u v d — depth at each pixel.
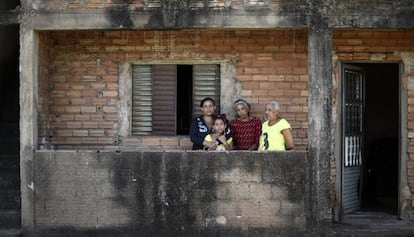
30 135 7.79
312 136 7.57
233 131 8.28
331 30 7.57
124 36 8.73
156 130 8.91
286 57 8.67
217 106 8.87
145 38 8.72
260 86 8.69
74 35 8.73
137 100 8.93
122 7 7.73
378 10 7.54
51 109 8.77
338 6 7.56
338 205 8.77
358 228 8.23
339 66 8.78
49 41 8.69
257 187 7.62
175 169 7.68
